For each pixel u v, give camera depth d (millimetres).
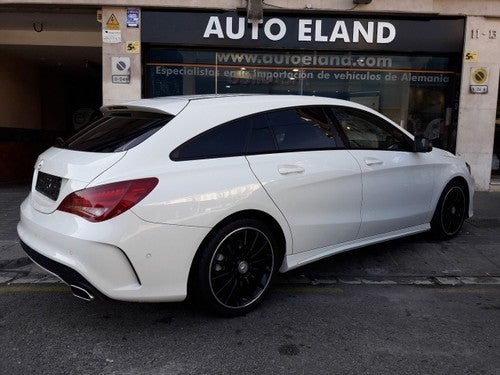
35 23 10680
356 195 4461
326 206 4223
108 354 3242
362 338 3486
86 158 3436
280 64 9414
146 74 9297
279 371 3045
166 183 3352
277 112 4129
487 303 4172
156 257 3297
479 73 9211
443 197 5555
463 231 6242
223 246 3645
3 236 5879
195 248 3451
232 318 3789
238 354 3250
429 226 5449
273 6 8930
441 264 5109
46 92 16531
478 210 7465
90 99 18625
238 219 3697
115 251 3172
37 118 15836
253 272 3893
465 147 9383
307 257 4199
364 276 4781
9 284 4500
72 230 3207
